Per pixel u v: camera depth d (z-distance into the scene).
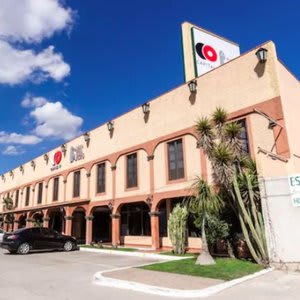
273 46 16.44
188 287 9.19
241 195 14.02
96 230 32.72
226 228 15.02
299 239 11.97
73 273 12.45
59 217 34.56
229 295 8.48
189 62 22.98
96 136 28.55
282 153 15.06
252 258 14.45
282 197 12.55
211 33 24.67
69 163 32.19
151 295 8.80
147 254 18.03
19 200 42.91
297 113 17.66
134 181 23.36
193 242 19.34
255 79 16.88
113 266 14.35
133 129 24.28
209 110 18.94
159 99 22.52
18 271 13.03
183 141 20.16
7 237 20.42
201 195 14.01
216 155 13.88
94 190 27.30
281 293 8.49
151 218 21.14
